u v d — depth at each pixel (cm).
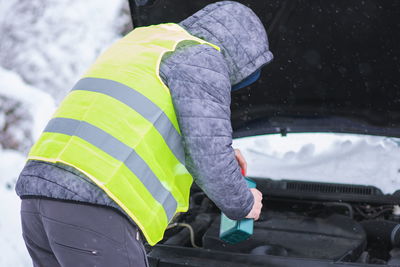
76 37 680
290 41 343
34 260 243
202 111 219
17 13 696
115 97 225
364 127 362
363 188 338
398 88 342
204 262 272
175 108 223
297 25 335
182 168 237
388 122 357
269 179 354
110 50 248
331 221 321
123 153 220
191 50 226
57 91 624
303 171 355
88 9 706
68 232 220
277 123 376
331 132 371
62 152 222
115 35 691
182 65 222
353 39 333
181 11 334
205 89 221
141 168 223
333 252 290
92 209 218
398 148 356
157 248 286
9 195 490
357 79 348
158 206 230
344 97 359
